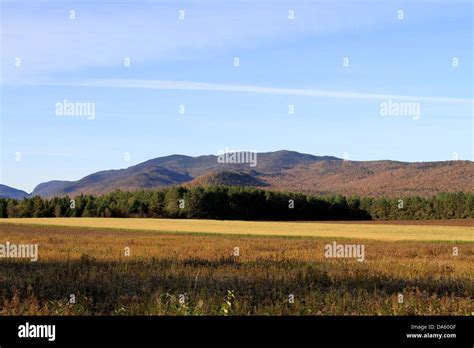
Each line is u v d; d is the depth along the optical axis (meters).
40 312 15.05
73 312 15.27
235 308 15.29
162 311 15.00
